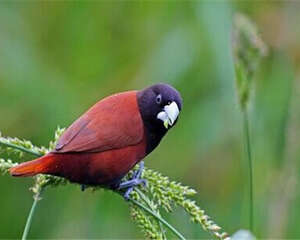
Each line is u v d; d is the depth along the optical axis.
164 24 13.01
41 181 8.14
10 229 12.43
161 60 12.64
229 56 12.34
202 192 12.59
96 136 8.30
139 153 8.66
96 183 8.56
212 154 12.55
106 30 13.20
